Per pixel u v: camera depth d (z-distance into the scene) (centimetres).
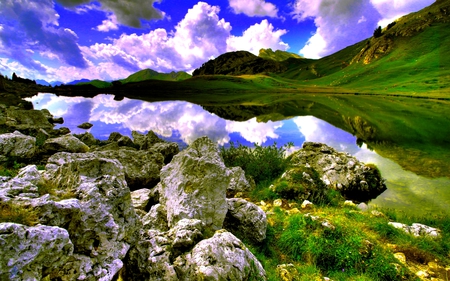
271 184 1582
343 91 14750
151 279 586
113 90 19000
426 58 17575
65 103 8612
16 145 1484
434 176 2017
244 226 938
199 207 838
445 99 8638
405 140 3281
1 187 552
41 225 439
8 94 7750
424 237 1080
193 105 8456
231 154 2080
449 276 841
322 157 2130
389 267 797
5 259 373
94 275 496
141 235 676
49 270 443
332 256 850
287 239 930
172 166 1027
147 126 4378
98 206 553
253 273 645
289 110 6819
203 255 604
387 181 1939
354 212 1316
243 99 11281
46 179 669
